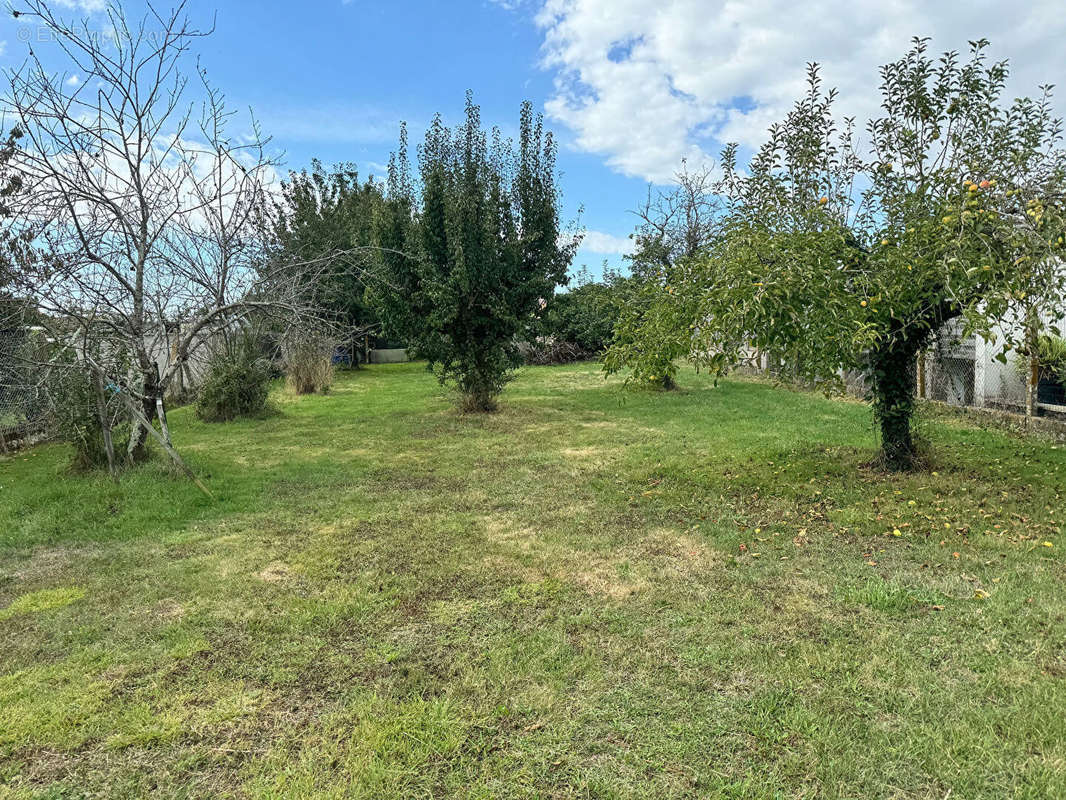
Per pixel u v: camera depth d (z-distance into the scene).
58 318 6.59
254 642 3.32
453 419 10.89
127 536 5.03
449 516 5.44
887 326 5.31
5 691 2.90
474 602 3.74
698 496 5.78
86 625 3.54
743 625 3.36
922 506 5.21
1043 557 4.08
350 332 10.70
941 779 2.23
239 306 7.23
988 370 9.18
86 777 2.37
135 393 6.83
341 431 9.99
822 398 11.85
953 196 4.84
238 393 11.25
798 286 4.27
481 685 2.87
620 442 8.50
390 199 11.64
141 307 6.80
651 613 3.54
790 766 2.32
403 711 2.70
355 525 5.24
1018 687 2.73
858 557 4.23
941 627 3.26
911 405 6.39
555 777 2.31
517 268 10.88
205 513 5.60
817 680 2.84
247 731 2.61
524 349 22.02
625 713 2.66
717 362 4.58
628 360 5.95
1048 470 6.12
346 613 3.62
